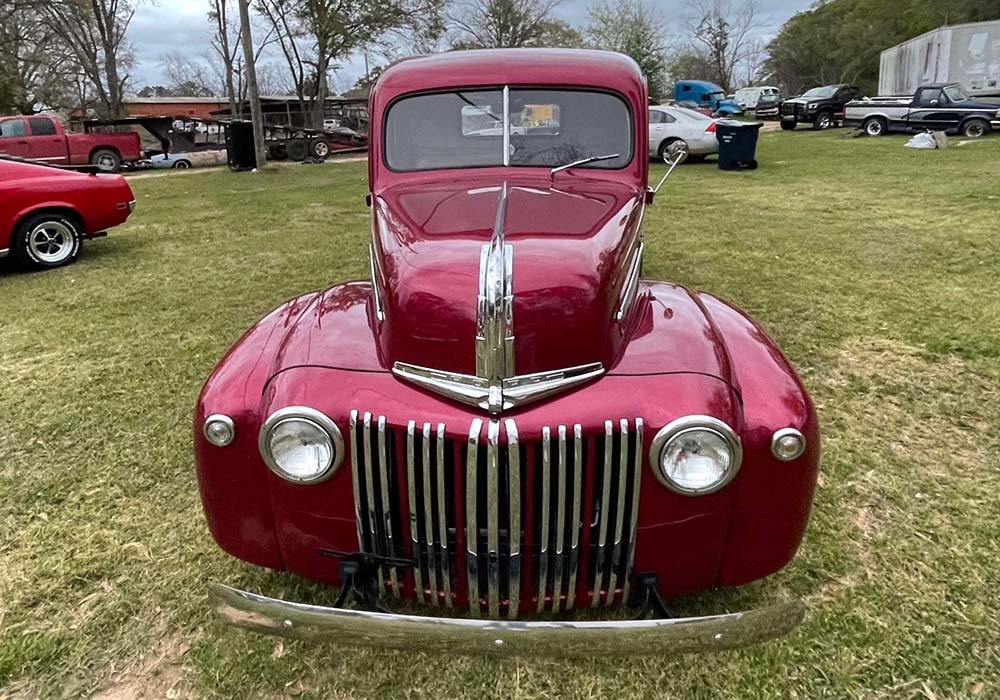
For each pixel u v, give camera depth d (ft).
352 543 7.21
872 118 74.79
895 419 12.62
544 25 152.76
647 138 11.42
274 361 7.62
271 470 7.04
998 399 13.21
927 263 22.30
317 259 25.27
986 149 56.39
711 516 6.98
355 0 115.65
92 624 8.38
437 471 6.73
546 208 9.04
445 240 8.00
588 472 6.74
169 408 13.78
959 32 81.15
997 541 9.45
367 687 7.51
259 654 7.93
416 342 7.05
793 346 15.78
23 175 24.59
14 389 14.80
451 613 8.06
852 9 224.33
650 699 7.32
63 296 21.62
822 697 7.31
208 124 85.10
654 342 7.52
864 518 9.98
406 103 11.32
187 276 23.52
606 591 7.20
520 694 7.41
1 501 10.80
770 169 49.01
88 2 127.13
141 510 10.56
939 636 7.97
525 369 6.81
